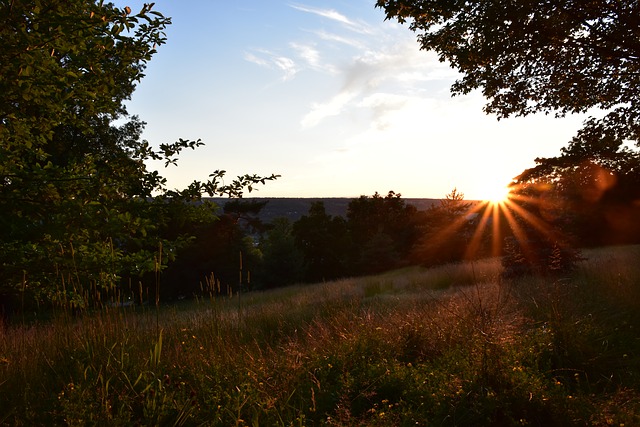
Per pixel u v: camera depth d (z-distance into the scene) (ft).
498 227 95.35
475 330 15.01
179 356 14.49
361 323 17.94
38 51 13.10
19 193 14.43
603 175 95.45
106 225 14.84
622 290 22.76
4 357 13.44
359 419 11.10
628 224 95.66
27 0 12.96
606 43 32.58
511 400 11.42
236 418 10.64
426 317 18.56
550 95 36.96
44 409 10.92
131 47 15.74
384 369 13.55
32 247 15.28
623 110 35.83
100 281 16.12
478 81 37.93
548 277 34.06
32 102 15.83
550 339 15.23
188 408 10.91
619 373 13.46
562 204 95.91
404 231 159.53
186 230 99.76
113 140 67.31
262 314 30.50
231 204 128.16
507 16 30.55
